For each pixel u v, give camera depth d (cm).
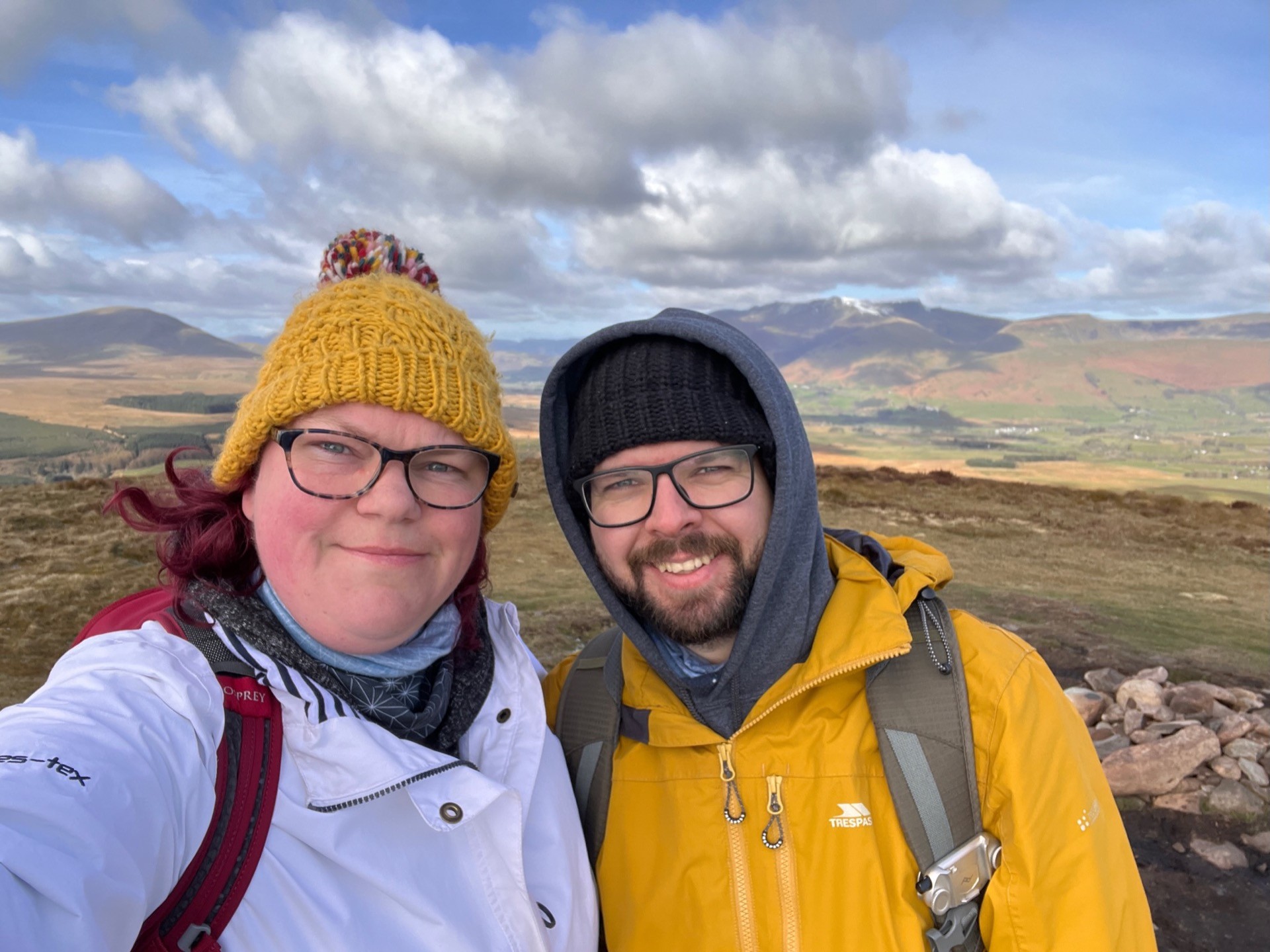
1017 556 471
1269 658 258
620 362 68
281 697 48
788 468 64
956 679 63
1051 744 61
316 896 46
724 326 71
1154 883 138
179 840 43
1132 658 246
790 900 60
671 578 66
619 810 66
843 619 65
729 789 63
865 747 63
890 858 61
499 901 52
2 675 224
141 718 44
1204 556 495
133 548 399
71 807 38
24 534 423
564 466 73
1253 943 123
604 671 71
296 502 52
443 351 55
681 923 62
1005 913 59
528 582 354
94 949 36
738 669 64
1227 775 164
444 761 51
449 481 56
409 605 53
